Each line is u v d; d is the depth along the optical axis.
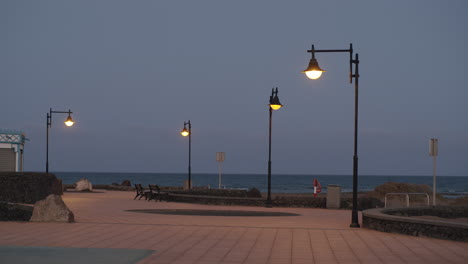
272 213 22.28
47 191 23.62
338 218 19.59
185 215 20.11
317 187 36.09
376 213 15.36
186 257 10.06
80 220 16.81
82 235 13.00
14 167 39.84
